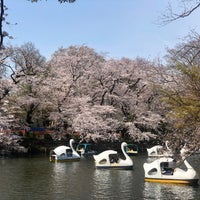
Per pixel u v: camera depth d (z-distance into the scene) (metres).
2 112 43.00
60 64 53.84
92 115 49.91
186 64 12.62
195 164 37.03
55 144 47.75
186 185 26.73
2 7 6.84
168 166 28.56
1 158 38.97
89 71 52.09
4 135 40.28
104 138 49.09
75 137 51.09
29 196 22.09
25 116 49.78
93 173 31.41
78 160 40.25
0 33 6.90
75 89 52.81
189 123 12.66
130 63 57.94
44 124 54.09
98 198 21.89
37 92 47.81
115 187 25.34
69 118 49.25
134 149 52.78
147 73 50.16
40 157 40.62
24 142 44.31
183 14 9.23
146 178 27.98
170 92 14.26
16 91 43.47
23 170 31.39
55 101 49.44
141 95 56.94
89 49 56.81
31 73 47.28
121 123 53.62
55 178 28.16
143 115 56.06
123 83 56.47
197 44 12.43
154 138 52.84
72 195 22.55
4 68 42.81
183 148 14.18
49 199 21.42
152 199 21.92
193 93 12.27
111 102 55.97
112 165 34.22
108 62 56.25
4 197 21.77
